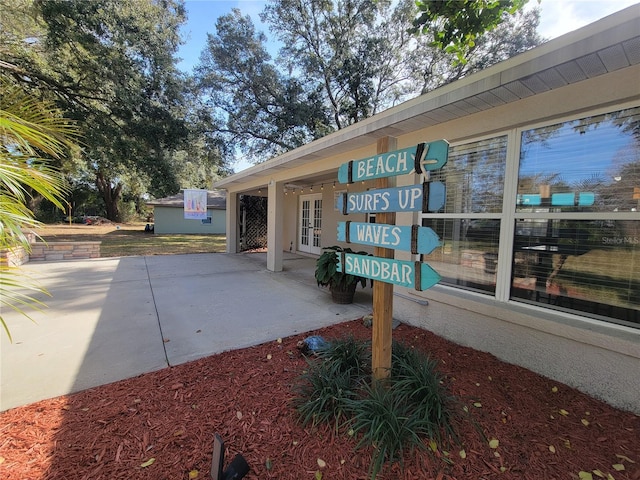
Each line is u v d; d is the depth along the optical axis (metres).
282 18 15.01
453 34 2.91
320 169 5.36
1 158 1.83
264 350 2.95
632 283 2.21
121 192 29.27
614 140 2.25
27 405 2.05
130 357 2.79
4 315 3.96
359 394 1.99
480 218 3.09
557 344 2.42
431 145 1.68
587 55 1.78
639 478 1.51
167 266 7.88
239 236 10.91
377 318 2.01
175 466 1.56
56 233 17.08
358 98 16.08
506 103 2.61
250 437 1.76
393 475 1.50
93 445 1.69
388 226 1.91
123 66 10.87
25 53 9.31
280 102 15.77
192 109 14.94
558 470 1.55
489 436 1.76
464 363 2.70
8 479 1.46
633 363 2.06
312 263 8.59
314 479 1.49
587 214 2.38
